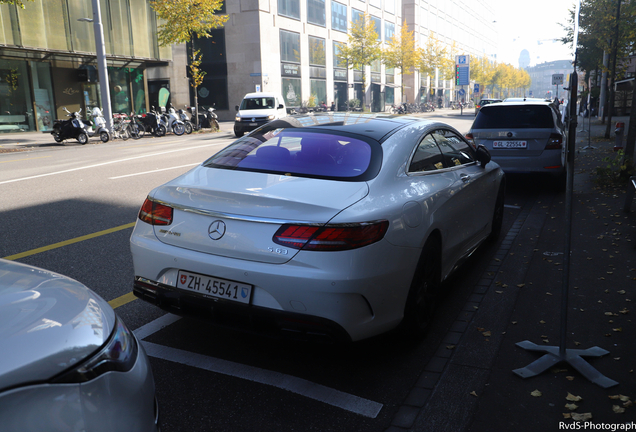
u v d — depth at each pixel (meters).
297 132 3.65
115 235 5.83
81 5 23.75
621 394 2.78
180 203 2.93
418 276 3.15
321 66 47.91
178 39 24.12
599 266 4.79
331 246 2.58
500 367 3.06
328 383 2.88
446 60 66.50
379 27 60.56
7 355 1.29
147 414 1.59
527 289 4.29
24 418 1.24
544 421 2.55
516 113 8.39
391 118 4.03
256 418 2.55
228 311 2.73
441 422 2.54
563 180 8.48
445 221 3.54
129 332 1.73
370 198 2.87
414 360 3.15
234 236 2.72
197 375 2.94
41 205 7.39
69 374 1.35
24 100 23.34
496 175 5.20
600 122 26.59
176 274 2.91
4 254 5.09
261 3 38.38
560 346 3.09
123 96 28.78
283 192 2.83
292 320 2.62
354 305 2.65
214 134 23.72
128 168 11.23
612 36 16.81
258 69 38.91
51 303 1.58
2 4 20.17
